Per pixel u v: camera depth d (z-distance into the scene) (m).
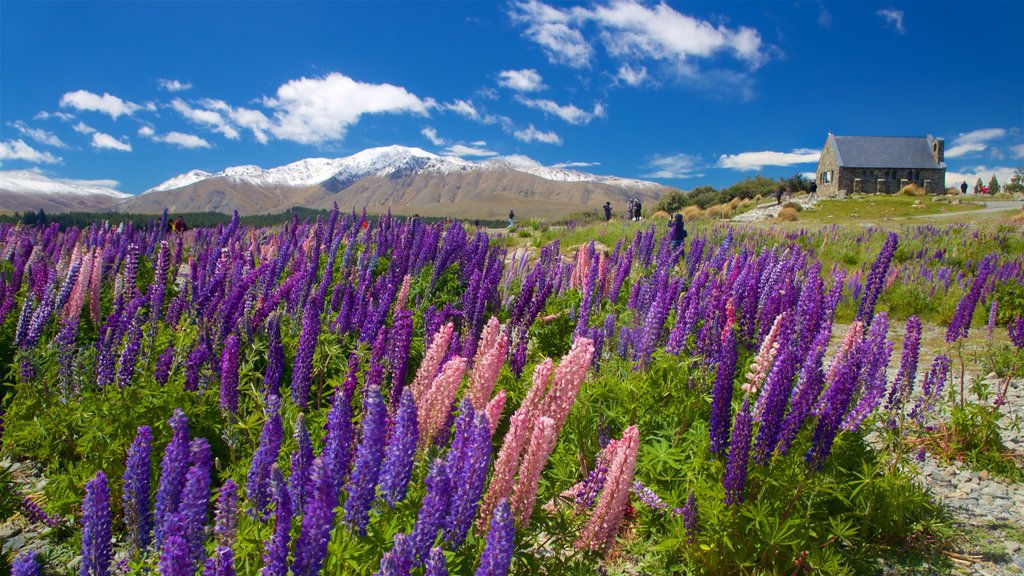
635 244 13.96
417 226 13.97
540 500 4.12
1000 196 75.56
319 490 2.50
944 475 6.36
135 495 3.18
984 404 7.45
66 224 28.44
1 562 4.39
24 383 6.38
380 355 5.15
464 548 3.11
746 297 7.42
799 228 30.25
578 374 3.57
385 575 2.42
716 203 95.50
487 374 4.02
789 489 4.47
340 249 13.41
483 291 7.75
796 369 5.23
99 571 2.89
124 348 6.16
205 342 5.93
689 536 4.39
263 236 15.30
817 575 4.33
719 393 4.56
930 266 21.97
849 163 92.94
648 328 6.17
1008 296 15.07
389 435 3.59
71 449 5.75
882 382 5.36
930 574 4.75
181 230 19.36
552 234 28.28
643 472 5.14
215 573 2.47
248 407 5.59
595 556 3.53
